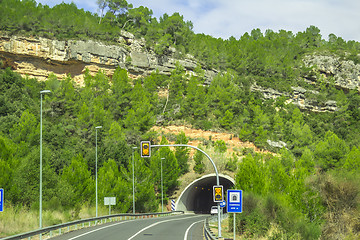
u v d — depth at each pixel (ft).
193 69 530.68
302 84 643.45
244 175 191.31
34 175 154.81
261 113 435.12
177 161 312.50
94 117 316.60
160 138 362.33
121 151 289.94
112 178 212.02
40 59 401.70
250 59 650.84
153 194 239.91
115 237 88.94
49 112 331.36
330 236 121.90
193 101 422.82
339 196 126.93
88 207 180.24
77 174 188.03
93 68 428.97
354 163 230.48
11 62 390.42
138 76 475.31
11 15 394.11
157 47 499.10
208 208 381.19
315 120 529.86
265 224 128.26
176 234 100.89
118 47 454.40
